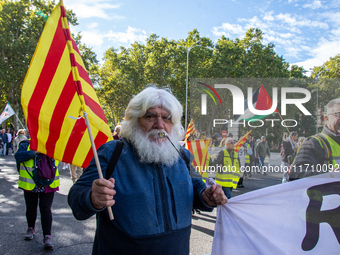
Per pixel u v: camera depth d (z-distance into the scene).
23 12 24.58
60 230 4.24
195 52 28.69
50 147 1.93
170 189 1.53
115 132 6.65
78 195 1.38
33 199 3.78
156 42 30.19
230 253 1.92
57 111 1.93
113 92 34.56
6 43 24.45
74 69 1.61
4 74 24.81
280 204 1.94
